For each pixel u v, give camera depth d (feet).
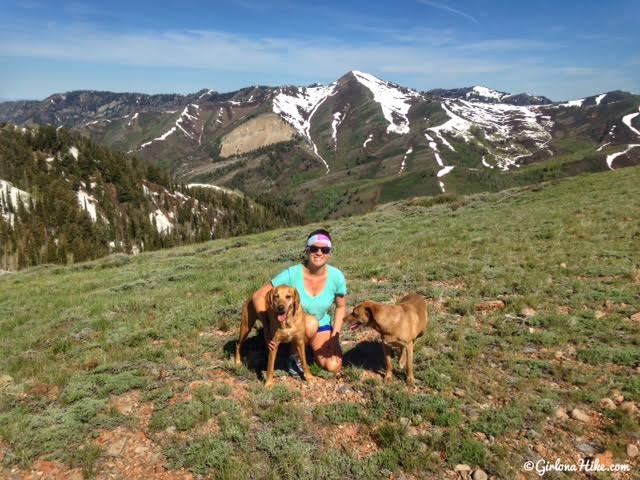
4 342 13.32
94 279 25.00
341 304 9.64
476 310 12.11
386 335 8.79
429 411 8.06
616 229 18.72
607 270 13.65
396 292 13.74
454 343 10.36
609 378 8.67
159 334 12.03
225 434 7.72
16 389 9.52
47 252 187.01
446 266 15.74
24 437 7.84
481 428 7.61
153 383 9.37
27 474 7.20
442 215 33.78
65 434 7.89
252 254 26.63
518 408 7.98
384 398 8.56
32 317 16.29
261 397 8.68
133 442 7.74
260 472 6.98
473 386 8.75
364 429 7.81
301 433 7.79
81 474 7.14
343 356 10.31
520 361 9.41
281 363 10.09
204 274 20.88
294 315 8.68
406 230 27.20
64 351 11.85
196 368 9.97
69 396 8.98
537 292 12.57
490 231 21.98
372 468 6.92
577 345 9.95
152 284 20.12
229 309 13.35
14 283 30.60
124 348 11.38
